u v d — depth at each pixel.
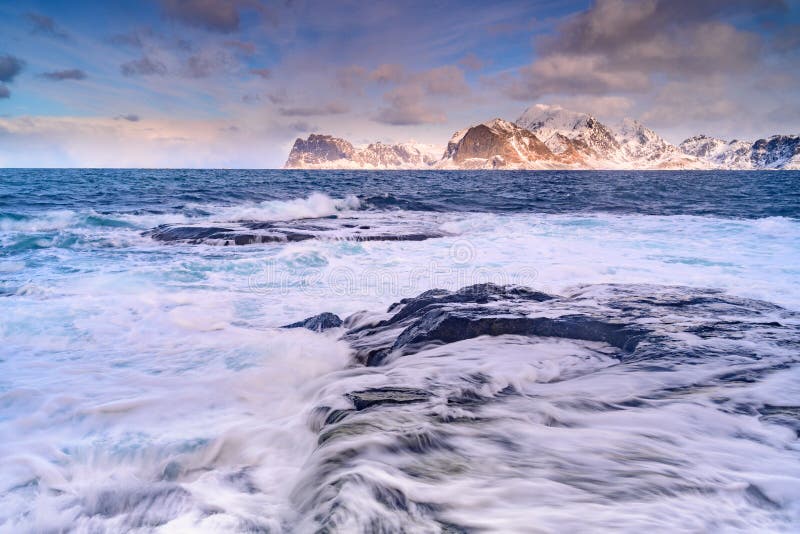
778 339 4.90
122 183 44.81
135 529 2.72
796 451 2.91
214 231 15.20
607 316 5.84
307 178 69.50
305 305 8.28
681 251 12.41
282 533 2.55
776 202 28.50
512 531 2.17
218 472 3.35
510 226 17.83
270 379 5.12
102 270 10.52
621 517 2.28
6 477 3.30
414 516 2.28
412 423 3.31
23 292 8.55
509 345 5.33
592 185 54.78
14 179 51.88
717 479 2.62
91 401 4.50
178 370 5.36
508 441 3.13
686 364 4.34
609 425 3.36
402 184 53.75
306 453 3.62
